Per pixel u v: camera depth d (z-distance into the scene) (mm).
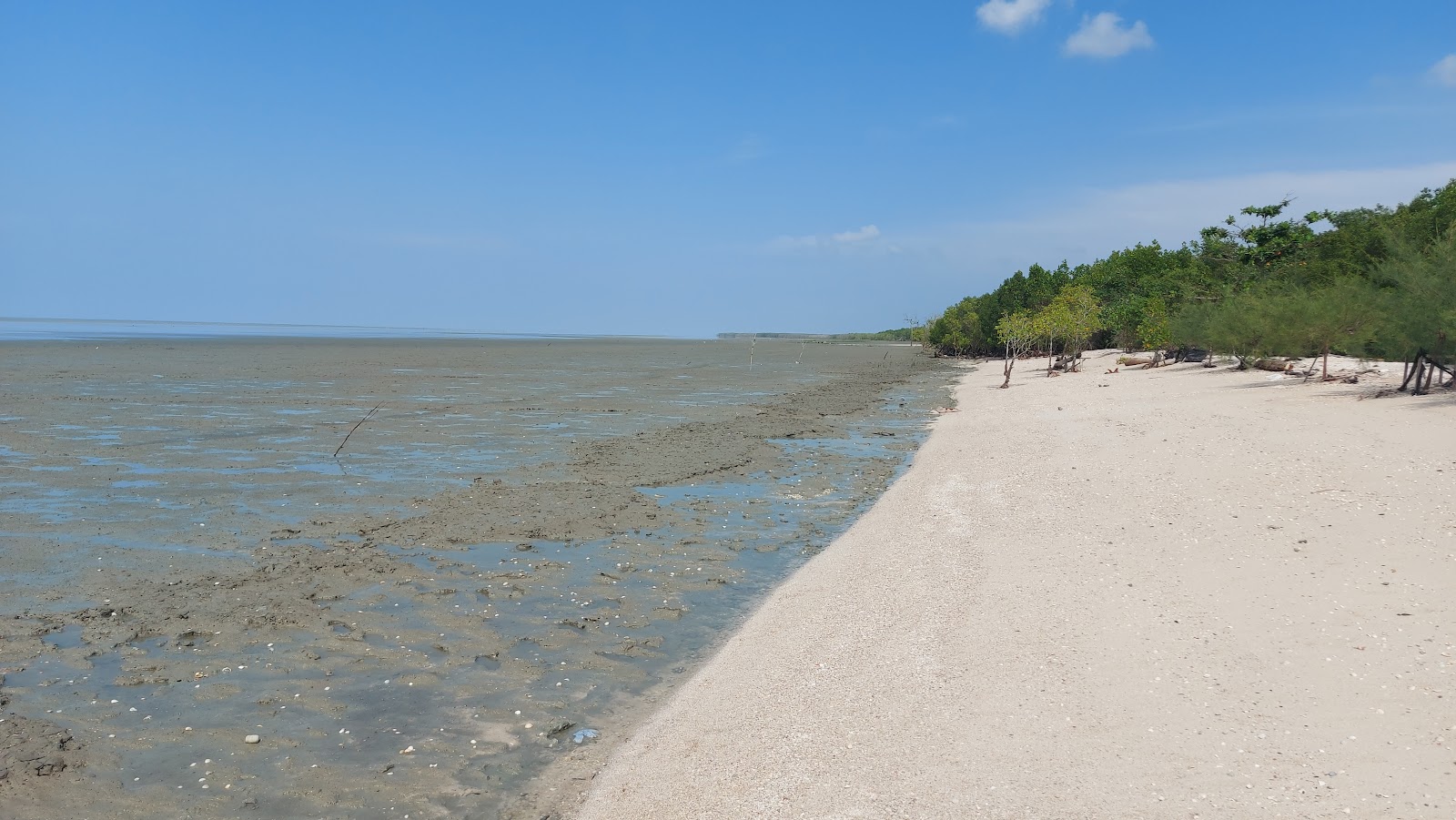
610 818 6438
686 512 16953
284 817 6590
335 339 149750
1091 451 19875
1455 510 11688
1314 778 6051
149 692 8695
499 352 94750
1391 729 6594
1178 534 12375
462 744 7746
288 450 23156
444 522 15523
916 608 10445
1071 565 11500
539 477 20094
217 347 93625
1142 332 47500
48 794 6828
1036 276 80062
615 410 35000
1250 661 8023
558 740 7840
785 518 16719
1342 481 13953
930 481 18859
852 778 6551
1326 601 9227
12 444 23250
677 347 132875
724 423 30828
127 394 37125
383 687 8883
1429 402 20469
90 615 10695
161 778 7109
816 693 8242
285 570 12586
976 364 75375
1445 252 21688
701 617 11156
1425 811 5566
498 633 10445
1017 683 8008
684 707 8281
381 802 6812
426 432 27203
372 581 12242
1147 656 8352
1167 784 6125
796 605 11172
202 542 14047
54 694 8594
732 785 6664
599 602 11586
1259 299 35219
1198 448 18516
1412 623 8414
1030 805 5973
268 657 9570
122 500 17062
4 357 63688
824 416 33938
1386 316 24734
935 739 7074
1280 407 22875
